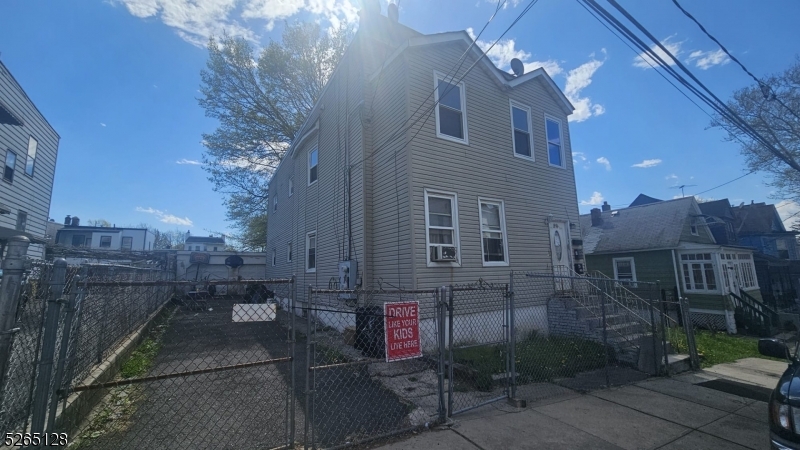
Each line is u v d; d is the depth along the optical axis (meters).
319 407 4.68
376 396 5.11
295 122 23.05
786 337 13.98
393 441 3.77
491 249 9.38
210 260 24.16
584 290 10.07
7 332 2.60
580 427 4.25
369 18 10.36
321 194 12.28
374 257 9.20
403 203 8.23
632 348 7.24
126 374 5.73
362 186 9.52
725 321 14.76
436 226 8.41
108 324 5.56
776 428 2.91
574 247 11.45
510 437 3.91
